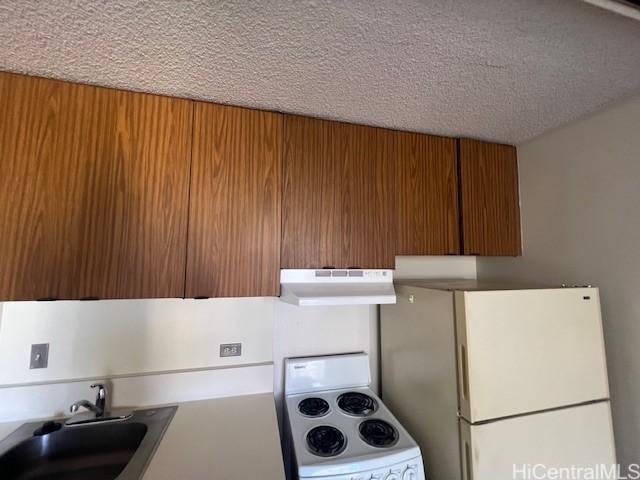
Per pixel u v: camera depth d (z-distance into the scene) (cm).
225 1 75
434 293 126
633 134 123
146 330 142
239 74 106
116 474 116
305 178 134
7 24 83
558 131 151
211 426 121
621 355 126
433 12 78
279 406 162
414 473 109
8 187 102
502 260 182
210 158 122
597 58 97
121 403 134
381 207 144
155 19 81
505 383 108
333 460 105
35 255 102
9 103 104
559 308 118
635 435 120
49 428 116
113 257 109
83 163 109
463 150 160
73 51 94
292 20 81
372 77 108
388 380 163
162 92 118
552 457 109
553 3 75
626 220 125
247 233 124
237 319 154
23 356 127
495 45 91
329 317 173
